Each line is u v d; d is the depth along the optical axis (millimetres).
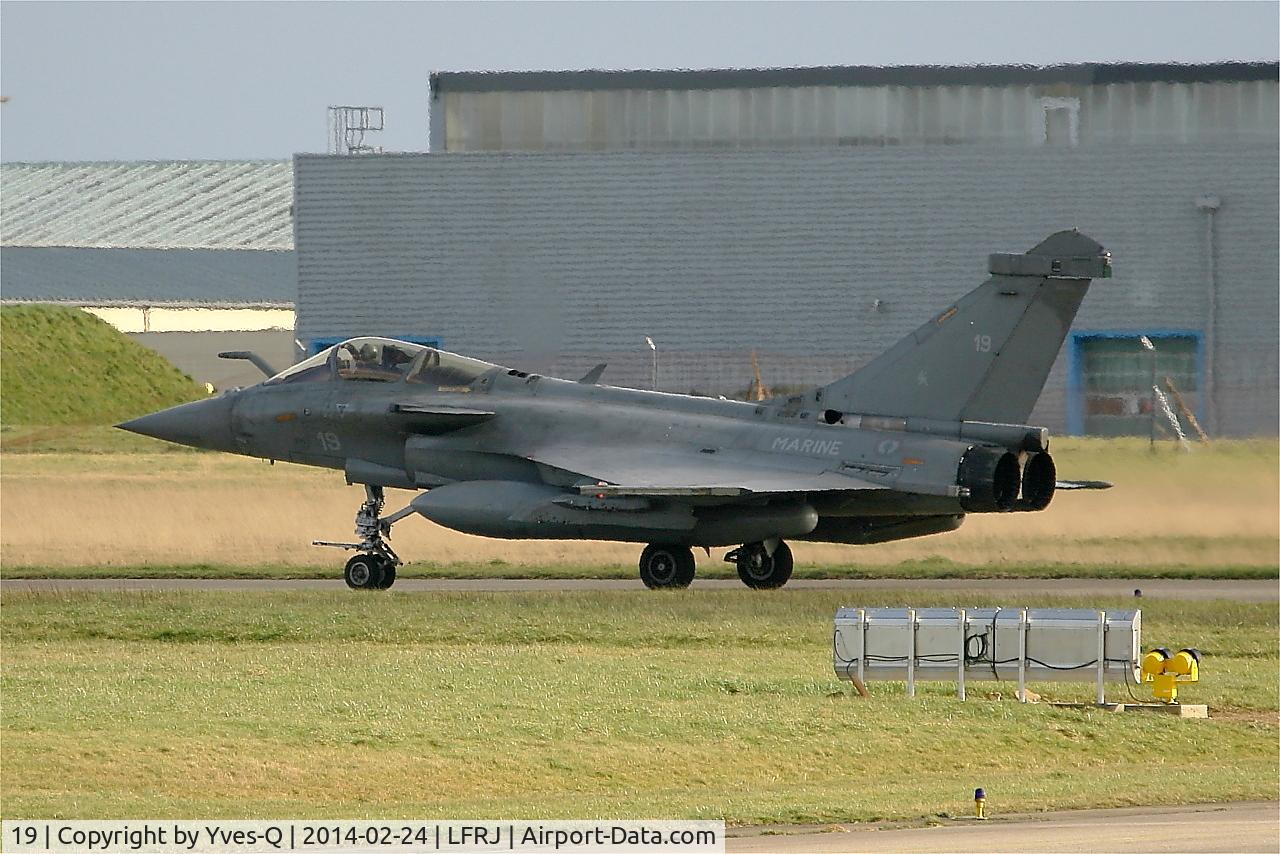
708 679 70438
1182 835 46531
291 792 54375
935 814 50125
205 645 80938
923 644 69000
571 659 75500
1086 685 72375
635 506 93688
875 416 93625
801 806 51125
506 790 55188
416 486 102688
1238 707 69562
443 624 84375
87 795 53094
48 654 77625
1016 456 90938
